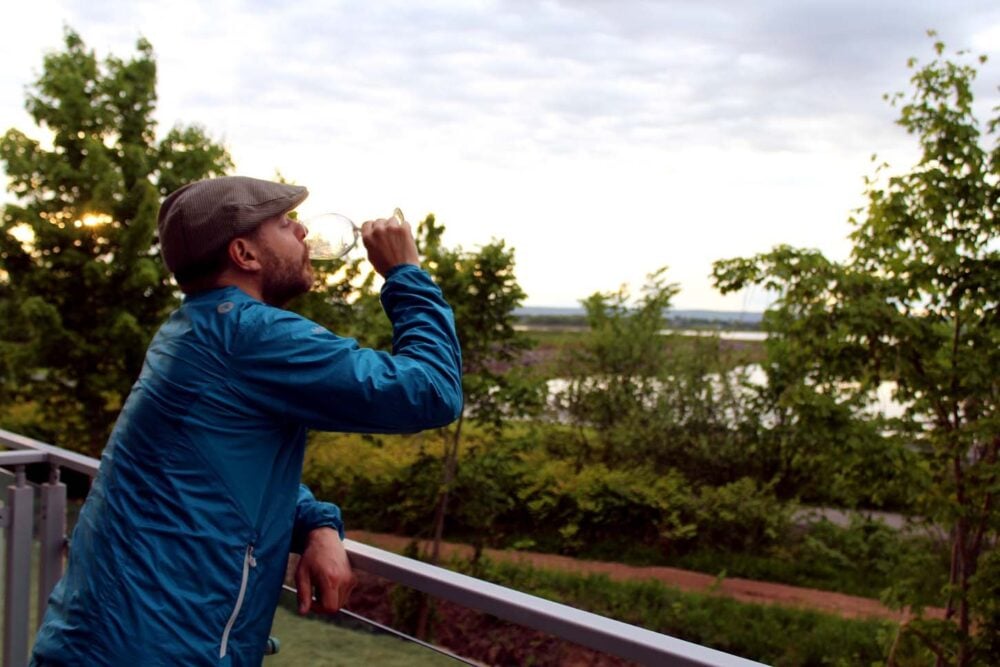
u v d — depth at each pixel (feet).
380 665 4.44
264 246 4.26
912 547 20.94
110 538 3.77
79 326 32.99
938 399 16.70
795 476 37.78
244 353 3.88
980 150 16.14
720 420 40.16
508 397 25.38
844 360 16.90
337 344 3.92
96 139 32.40
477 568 26.99
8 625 8.05
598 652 3.34
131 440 3.92
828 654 23.31
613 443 42.04
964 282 16.10
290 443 4.09
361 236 4.57
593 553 35.14
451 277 25.54
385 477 32.91
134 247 31.73
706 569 33.27
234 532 3.79
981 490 16.34
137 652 3.58
